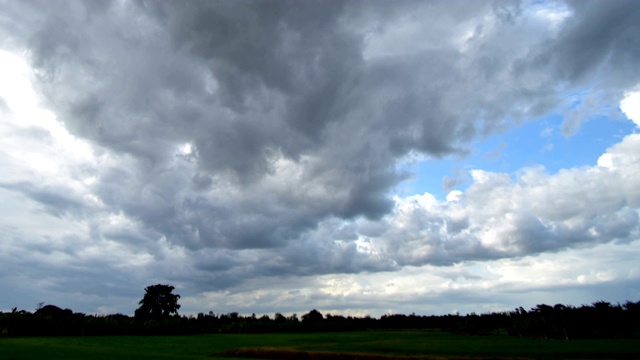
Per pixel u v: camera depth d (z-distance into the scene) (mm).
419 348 41438
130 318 78000
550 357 33812
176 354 38156
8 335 57406
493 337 62500
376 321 115688
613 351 36344
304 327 94312
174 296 103438
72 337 57781
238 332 83000
